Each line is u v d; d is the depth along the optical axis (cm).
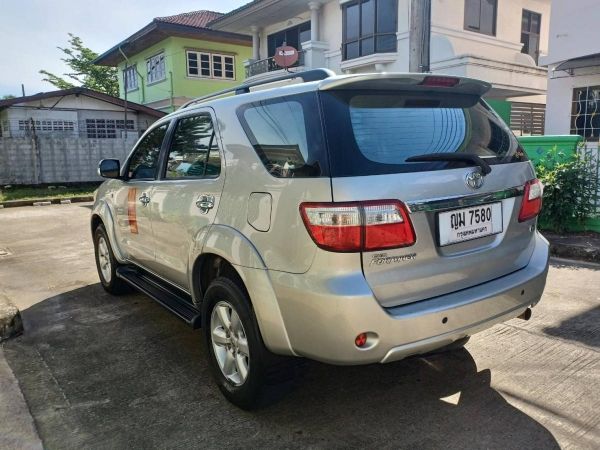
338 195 242
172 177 381
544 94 1736
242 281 294
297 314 255
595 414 296
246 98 313
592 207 735
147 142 443
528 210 313
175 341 423
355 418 300
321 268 246
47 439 286
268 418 302
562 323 429
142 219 422
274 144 280
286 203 261
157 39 2516
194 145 356
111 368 374
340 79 265
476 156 282
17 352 406
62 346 416
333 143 252
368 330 244
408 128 276
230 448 275
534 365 357
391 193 247
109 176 459
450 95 311
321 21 1928
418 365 363
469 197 274
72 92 2162
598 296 495
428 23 782
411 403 314
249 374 292
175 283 393
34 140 1769
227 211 303
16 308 454
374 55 1661
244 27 2275
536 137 776
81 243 867
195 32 2391
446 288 273
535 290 309
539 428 284
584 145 743
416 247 256
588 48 1087
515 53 1827
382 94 281
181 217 352
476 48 1706
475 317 273
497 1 1755
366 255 244
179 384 347
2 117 2212
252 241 280
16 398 330
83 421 303
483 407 307
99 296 552
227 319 312
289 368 290
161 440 283
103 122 2289
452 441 274
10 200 1471
